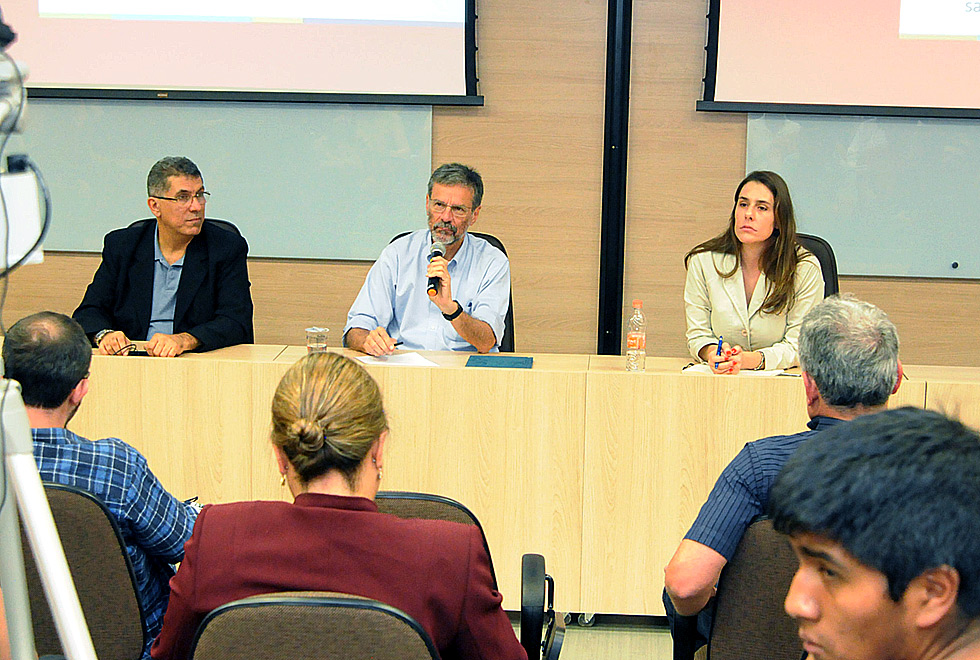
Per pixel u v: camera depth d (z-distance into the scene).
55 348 1.65
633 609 2.62
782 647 1.61
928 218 4.22
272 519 1.24
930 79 4.10
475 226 4.37
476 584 1.24
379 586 1.21
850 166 4.20
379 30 4.17
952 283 4.28
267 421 2.62
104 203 4.35
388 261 3.17
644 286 4.38
